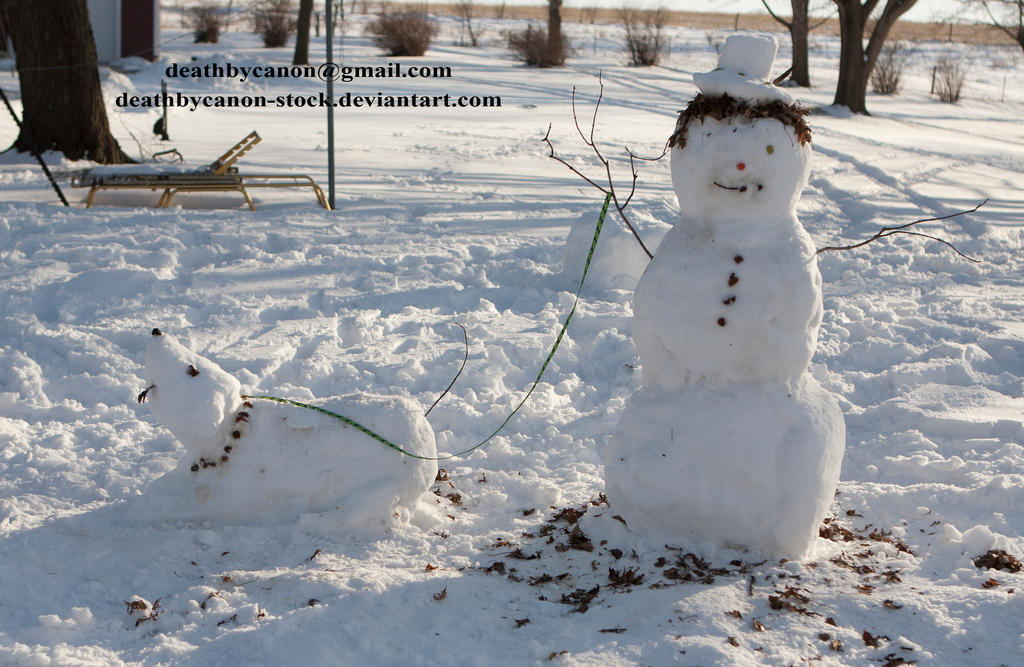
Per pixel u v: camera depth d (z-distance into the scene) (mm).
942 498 5055
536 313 8383
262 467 4637
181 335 7398
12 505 4914
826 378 7008
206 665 3547
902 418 6168
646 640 3631
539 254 10383
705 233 4215
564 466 5590
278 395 6438
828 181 16391
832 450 4207
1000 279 10055
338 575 4121
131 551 4422
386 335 7734
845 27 32438
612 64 46406
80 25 14930
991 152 22578
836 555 4422
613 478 4434
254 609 3895
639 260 9031
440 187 14305
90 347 7215
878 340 7609
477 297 8797
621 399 6457
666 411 4293
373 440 4660
